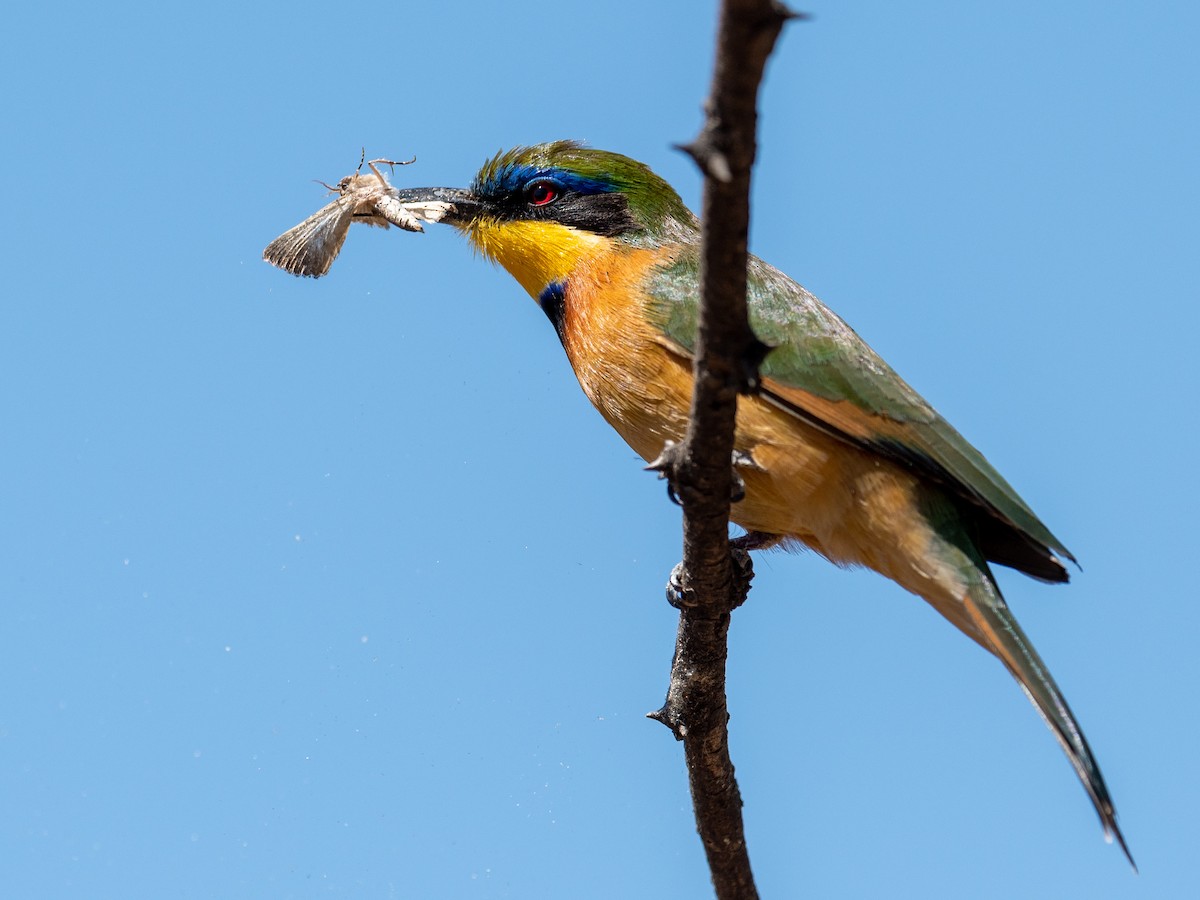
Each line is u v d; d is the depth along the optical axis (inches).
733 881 423.8
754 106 238.7
